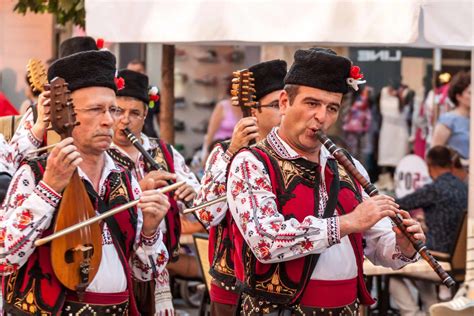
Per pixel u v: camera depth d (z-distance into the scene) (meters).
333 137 13.46
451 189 9.91
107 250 5.46
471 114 8.03
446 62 13.84
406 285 10.05
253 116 6.89
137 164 7.48
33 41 14.64
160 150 7.64
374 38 6.85
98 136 5.41
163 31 7.64
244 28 7.31
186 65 16.22
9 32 14.69
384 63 14.13
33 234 5.17
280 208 5.34
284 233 5.18
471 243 7.84
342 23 6.96
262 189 5.31
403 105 14.04
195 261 10.03
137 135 7.51
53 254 5.27
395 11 6.77
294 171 5.39
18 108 14.77
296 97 5.34
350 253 5.46
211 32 7.43
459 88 11.79
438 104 13.35
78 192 5.32
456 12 6.83
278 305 5.40
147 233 5.57
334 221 5.18
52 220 5.29
